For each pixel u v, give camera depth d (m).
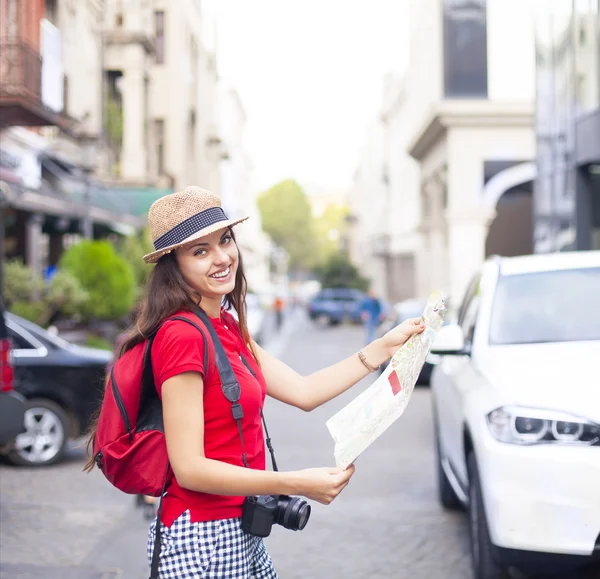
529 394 4.47
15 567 5.36
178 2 38.84
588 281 5.74
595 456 4.18
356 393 15.51
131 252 23.09
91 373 8.96
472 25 33.09
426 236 38.94
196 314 2.42
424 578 5.29
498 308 5.70
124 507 7.05
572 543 4.15
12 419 7.19
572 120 17.97
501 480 4.31
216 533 2.38
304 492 2.27
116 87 33.28
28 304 16.08
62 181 23.72
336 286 55.22
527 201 37.25
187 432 2.29
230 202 68.12
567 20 18.38
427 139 35.88
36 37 19.00
